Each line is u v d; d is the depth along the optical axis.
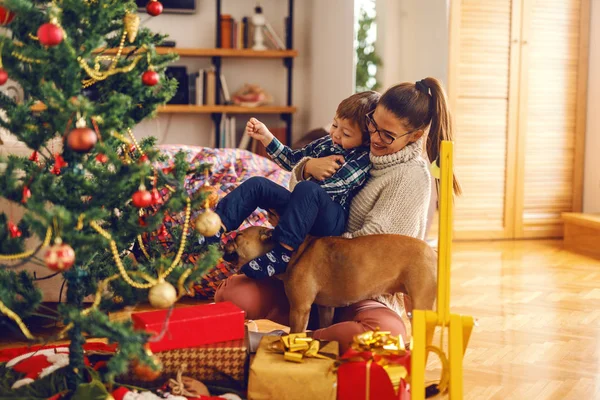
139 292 1.61
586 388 2.04
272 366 1.60
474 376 2.13
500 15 4.80
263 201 1.99
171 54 1.64
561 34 4.92
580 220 4.43
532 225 5.00
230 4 5.77
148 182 1.62
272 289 2.04
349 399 1.59
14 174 1.52
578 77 4.98
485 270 3.87
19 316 1.57
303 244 1.91
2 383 1.74
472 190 4.88
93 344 2.11
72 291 1.60
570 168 5.04
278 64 5.90
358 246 1.86
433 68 5.98
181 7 5.57
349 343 1.86
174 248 1.85
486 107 4.84
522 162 4.94
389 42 6.33
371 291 1.87
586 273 3.80
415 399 1.48
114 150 1.65
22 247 1.55
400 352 1.63
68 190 1.57
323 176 2.03
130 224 1.56
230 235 2.08
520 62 4.86
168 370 1.70
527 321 2.80
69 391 1.57
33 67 1.48
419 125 1.95
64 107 1.39
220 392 1.70
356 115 2.05
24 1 1.41
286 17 5.79
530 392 2.00
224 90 5.60
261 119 5.88
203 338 1.69
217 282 2.90
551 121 4.96
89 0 1.53
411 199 1.96
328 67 5.44
